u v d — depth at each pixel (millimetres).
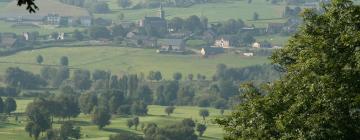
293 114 82750
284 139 82000
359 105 80000
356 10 85750
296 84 86500
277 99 88500
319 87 81625
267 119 88188
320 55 83688
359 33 81812
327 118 80000
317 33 87312
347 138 81312
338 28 85875
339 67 81938
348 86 81000
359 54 80750
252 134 89375
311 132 80375
